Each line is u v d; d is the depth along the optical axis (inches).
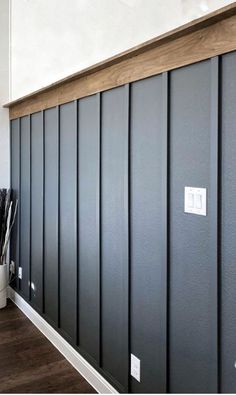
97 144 91.0
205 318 61.6
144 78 74.1
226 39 56.0
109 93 86.1
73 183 103.6
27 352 108.3
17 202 147.9
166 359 70.1
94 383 91.7
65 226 109.0
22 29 138.6
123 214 81.9
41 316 123.5
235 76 55.3
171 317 69.2
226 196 57.4
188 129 64.2
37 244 129.4
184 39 63.7
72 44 104.3
